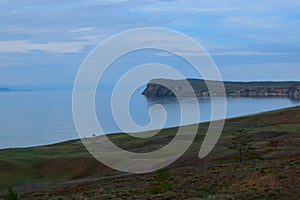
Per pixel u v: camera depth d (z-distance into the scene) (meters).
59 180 46.78
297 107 102.19
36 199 27.89
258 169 26.44
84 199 24.08
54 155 60.38
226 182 25.08
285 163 27.31
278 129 68.31
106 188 29.03
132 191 25.58
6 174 49.53
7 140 101.81
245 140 43.59
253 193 20.66
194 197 21.16
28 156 60.53
